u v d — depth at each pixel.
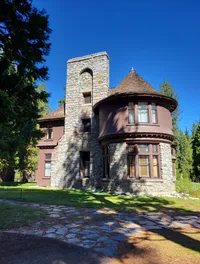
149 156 14.67
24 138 7.05
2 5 5.30
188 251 4.52
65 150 20.52
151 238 5.38
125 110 15.38
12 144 6.37
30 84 6.77
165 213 8.55
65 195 13.65
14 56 5.91
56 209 8.88
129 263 3.91
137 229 6.16
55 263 3.80
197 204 10.85
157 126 15.06
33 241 4.95
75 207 9.41
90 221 6.95
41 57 6.28
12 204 9.82
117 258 4.12
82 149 19.70
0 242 4.86
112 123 15.78
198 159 26.94
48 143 22.25
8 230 5.80
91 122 19.84
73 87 21.39
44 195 13.48
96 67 20.50
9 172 28.52
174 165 20.81
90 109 20.25
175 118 29.92
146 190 13.97
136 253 4.39
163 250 4.57
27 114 6.78
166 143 15.38
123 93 15.09
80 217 7.47
